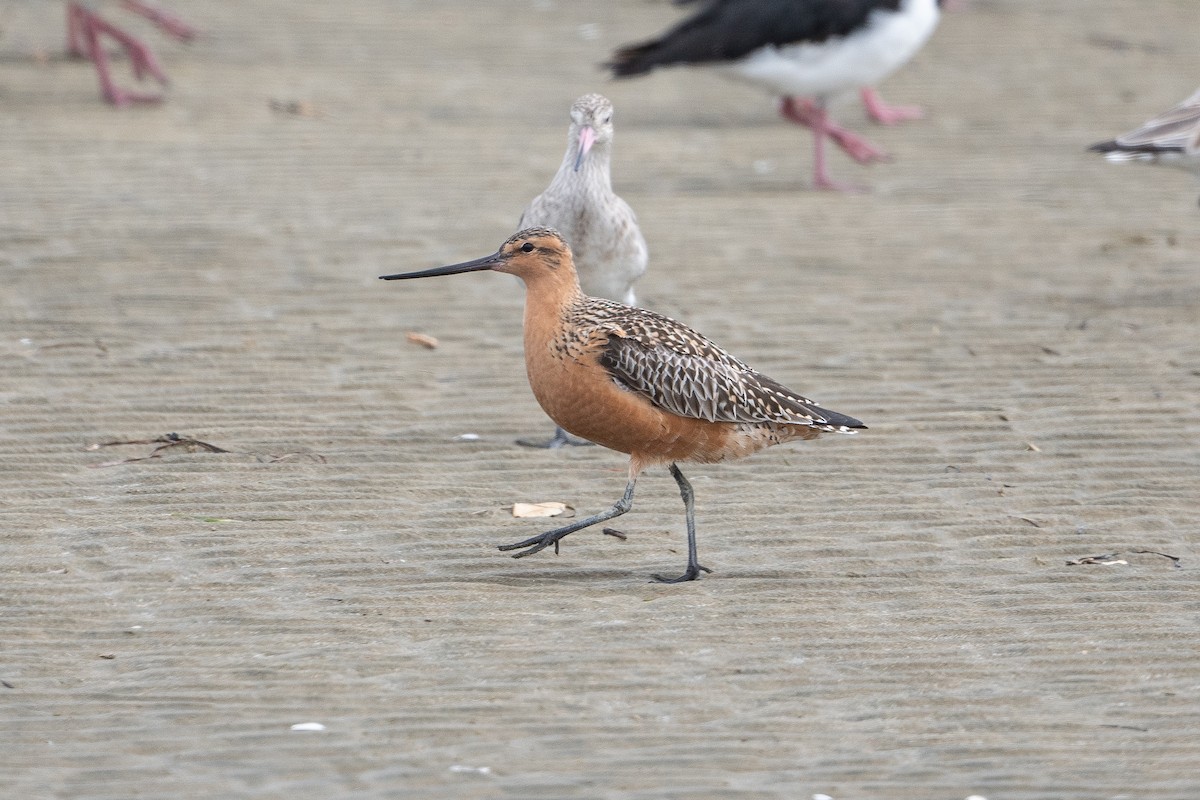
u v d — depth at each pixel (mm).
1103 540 10938
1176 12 32750
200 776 7672
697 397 10141
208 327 15086
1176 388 14047
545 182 20578
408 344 14906
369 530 10969
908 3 21719
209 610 9617
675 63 22359
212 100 24359
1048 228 19312
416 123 23484
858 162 22484
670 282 16875
